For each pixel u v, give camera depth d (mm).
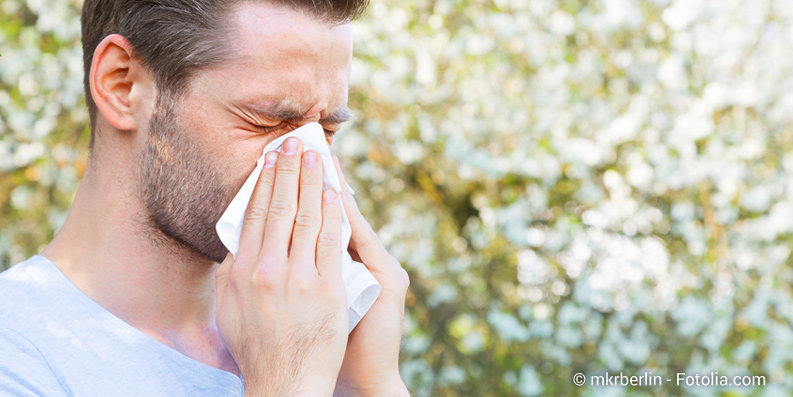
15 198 3211
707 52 3449
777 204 3400
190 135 1000
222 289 1027
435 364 3303
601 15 3377
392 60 3104
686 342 3283
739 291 3379
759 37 3516
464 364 3287
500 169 3180
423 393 3170
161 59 1001
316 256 1027
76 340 928
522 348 3283
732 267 3395
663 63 3338
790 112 3486
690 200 3320
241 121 1010
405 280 1186
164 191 1009
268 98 1007
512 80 3365
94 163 1054
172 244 1038
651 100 3377
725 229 3414
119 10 1041
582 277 3311
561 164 3279
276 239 1001
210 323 1113
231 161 1012
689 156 3279
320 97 1049
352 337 1142
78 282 1014
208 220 1019
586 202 3314
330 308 999
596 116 3293
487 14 3303
